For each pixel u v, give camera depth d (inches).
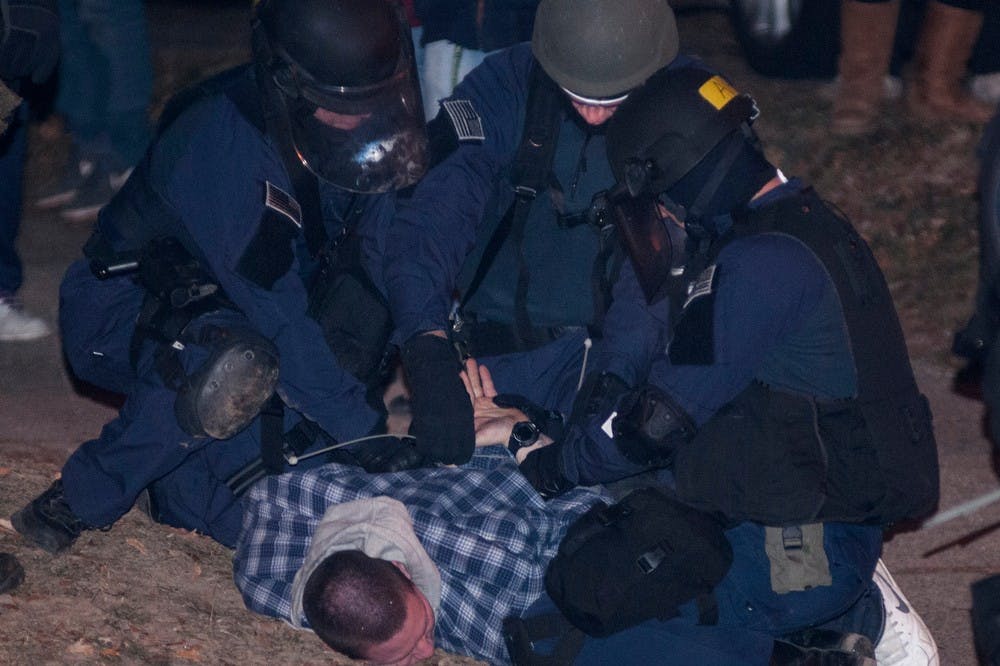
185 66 1294.3
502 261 534.0
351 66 446.9
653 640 458.6
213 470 517.0
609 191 455.8
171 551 526.9
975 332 536.7
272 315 470.3
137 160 932.0
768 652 456.8
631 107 435.2
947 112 1141.7
